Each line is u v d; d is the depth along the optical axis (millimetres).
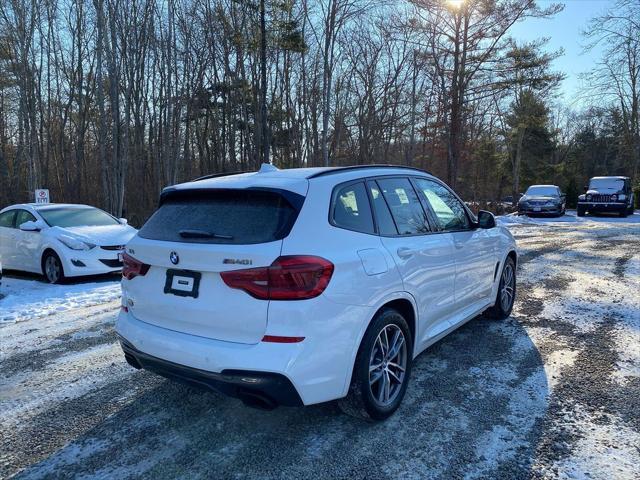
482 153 43938
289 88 28719
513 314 5555
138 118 29141
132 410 3408
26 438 3062
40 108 26844
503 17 20812
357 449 2840
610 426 3021
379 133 29422
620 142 34719
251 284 2602
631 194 23219
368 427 3092
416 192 3934
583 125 57500
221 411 3365
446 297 3959
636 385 3590
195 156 36281
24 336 5211
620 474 2537
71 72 29078
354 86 28906
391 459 2732
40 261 8438
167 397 3605
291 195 2850
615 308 5656
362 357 2941
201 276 2801
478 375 3842
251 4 20922
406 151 33531
